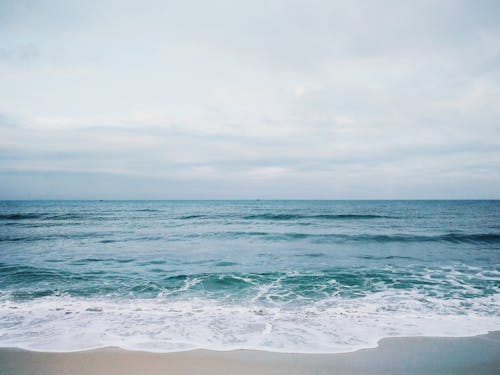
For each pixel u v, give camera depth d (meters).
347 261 13.20
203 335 6.00
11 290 9.05
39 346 5.46
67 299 8.30
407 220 34.34
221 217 39.34
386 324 6.59
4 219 36.12
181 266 12.23
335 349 5.41
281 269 11.68
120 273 11.05
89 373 4.57
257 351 5.34
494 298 8.42
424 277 10.60
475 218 37.59
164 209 65.81
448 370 4.71
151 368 4.74
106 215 43.62
